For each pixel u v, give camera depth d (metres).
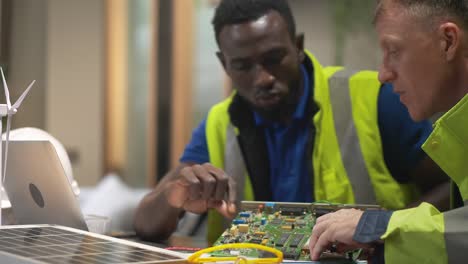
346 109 2.40
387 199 2.34
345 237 1.46
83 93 6.50
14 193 2.01
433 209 1.43
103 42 6.47
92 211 4.42
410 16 1.50
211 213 2.40
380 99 2.37
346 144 2.38
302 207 1.84
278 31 2.23
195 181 2.12
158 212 2.29
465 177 1.51
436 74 1.51
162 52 6.27
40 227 1.71
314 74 2.44
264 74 2.23
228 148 2.49
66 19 6.47
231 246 1.38
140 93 6.43
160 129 6.30
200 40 6.22
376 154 2.35
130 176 6.48
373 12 1.64
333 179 2.36
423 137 2.28
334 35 5.46
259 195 2.45
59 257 1.29
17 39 6.45
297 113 2.40
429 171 2.29
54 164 1.76
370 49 5.37
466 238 1.36
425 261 1.38
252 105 2.38
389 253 1.40
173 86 6.24
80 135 6.50
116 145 6.50
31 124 6.46
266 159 2.46
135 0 6.42
